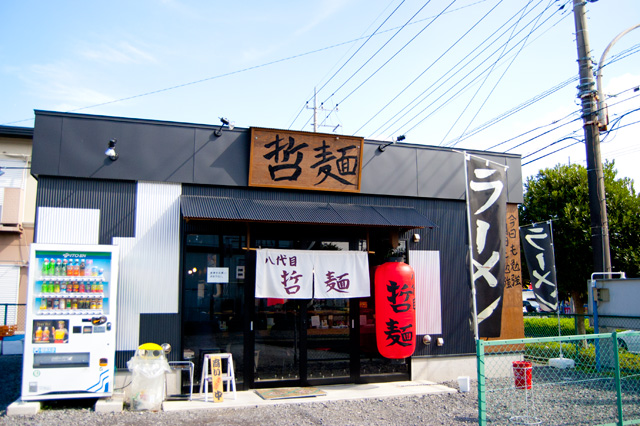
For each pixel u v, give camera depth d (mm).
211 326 7930
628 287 9977
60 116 7695
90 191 7734
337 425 6121
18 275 14211
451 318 9539
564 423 6242
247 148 8516
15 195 14031
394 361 9016
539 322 18734
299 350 8352
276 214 7969
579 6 11312
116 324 7531
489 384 8883
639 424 6207
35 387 6469
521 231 11969
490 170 8172
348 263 8320
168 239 7945
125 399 7266
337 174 8930
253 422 6203
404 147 9609
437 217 9781
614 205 16094
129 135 7957
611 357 9922
